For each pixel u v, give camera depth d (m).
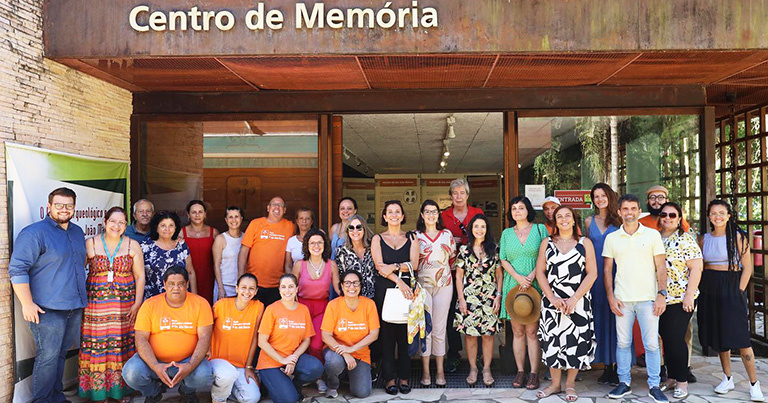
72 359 4.96
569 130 6.05
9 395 4.29
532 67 5.07
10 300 4.30
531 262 4.87
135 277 4.68
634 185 6.06
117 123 5.70
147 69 5.04
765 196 6.86
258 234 5.25
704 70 5.23
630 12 4.45
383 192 8.09
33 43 4.53
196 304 4.43
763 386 4.92
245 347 4.56
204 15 4.53
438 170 9.49
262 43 4.54
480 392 4.87
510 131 5.99
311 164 6.18
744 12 4.41
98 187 5.30
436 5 4.50
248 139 6.24
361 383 4.70
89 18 4.59
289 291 4.53
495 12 4.50
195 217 5.30
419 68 5.09
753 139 7.11
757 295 7.12
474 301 4.97
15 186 4.35
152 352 4.30
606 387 5.01
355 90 6.05
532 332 4.91
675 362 4.65
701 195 5.96
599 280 5.00
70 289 4.33
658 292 4.57
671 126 6.04
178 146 6.27
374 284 4.85
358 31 4.52
